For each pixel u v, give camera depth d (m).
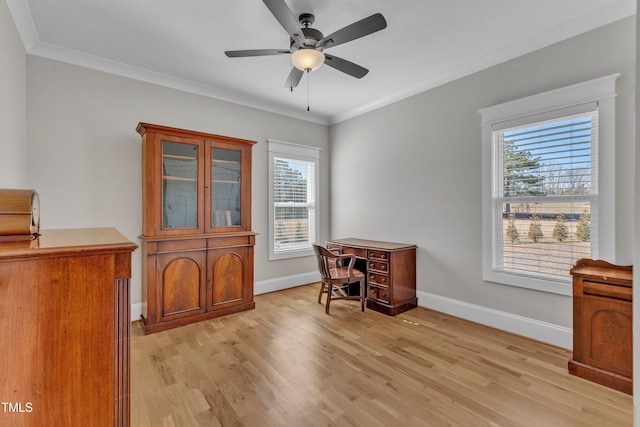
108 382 0.87
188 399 1.79
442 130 3.22
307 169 4.56
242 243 3.30
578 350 2.01
